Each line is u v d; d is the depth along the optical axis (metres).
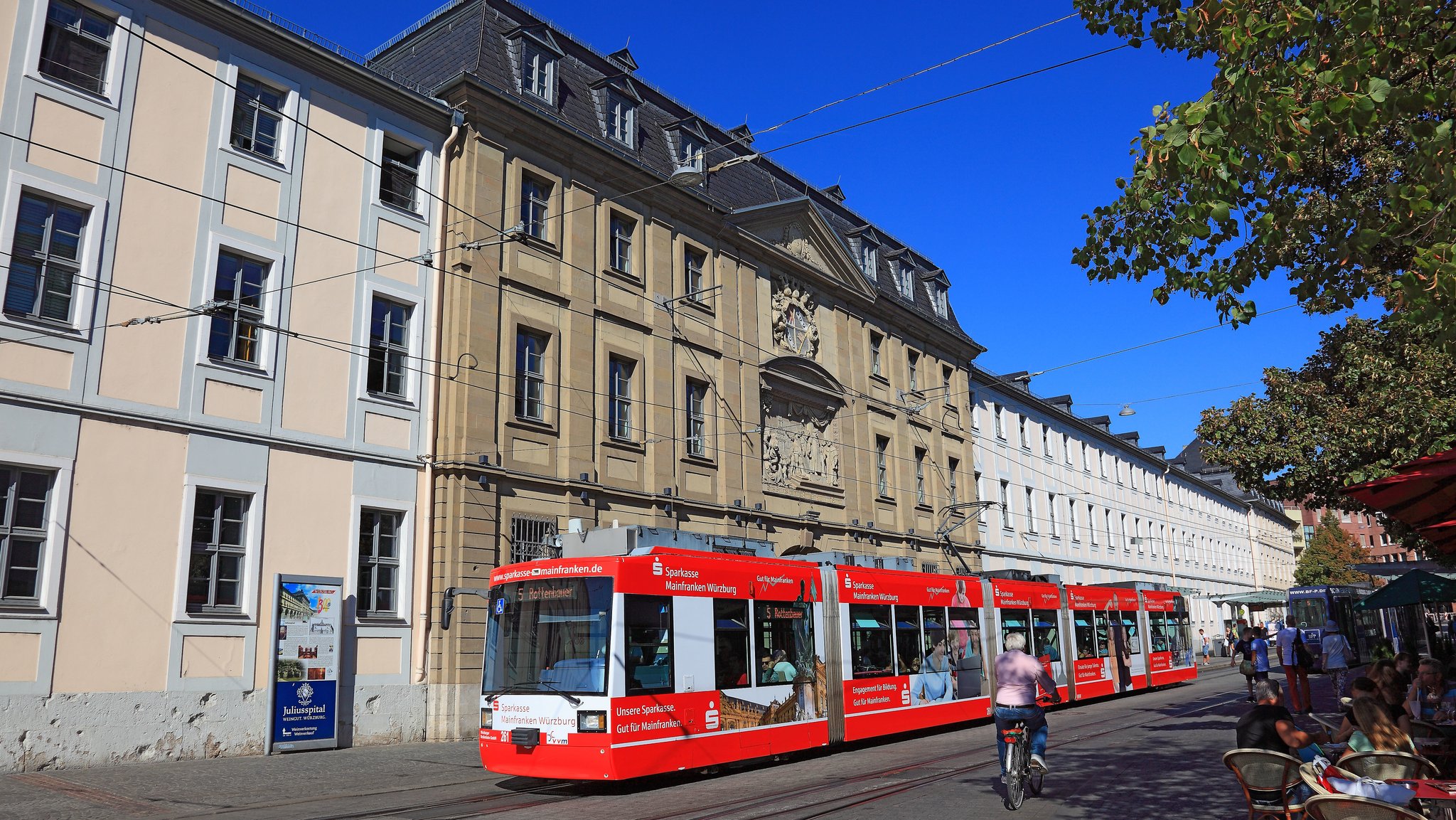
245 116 18.23
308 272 18.64
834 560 18.23
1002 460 44.69
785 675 15.99
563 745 12.94
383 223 20.00
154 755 15.42
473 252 20.95
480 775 14.67
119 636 15.27
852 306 33.94
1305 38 6.95
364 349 19.36
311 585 17.50
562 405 22.45
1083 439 54.69
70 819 10.80
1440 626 54.66
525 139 22.50
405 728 18.75
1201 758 14.11
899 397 35.78
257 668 16.94
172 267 16.69
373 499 19.06
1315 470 22.00
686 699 13.99
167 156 16.83
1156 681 30.47
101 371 15.59
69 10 16.05
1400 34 6.97
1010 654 11.37
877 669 18.23
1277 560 93.56
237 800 12.11
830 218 34.91
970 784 12.54
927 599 20.16
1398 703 11.73
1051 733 19.00
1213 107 7.21
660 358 25.41
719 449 26.84
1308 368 23.67
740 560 15.68
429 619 19.47
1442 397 19.14
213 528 16.84
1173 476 69.12
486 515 20.33
